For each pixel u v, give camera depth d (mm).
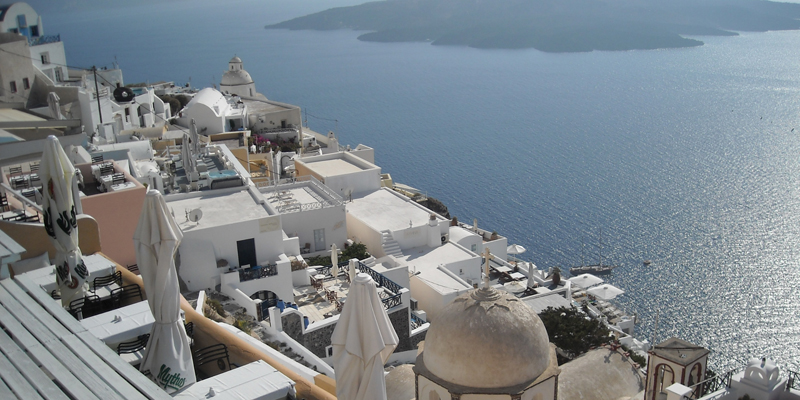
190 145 58375
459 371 18781
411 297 50062
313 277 45188
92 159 44281
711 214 149500
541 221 143500
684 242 130500
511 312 19078
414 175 190375
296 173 68625
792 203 158125
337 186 63094
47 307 19156
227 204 47250
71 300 23156
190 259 41500
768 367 21625
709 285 108250
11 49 58938
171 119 90812
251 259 43844
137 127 84938
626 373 27766
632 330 54562
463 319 18984
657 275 113125
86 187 41156
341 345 15297
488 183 178500
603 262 119438
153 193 17656
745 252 125000
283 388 18359
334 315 40188
